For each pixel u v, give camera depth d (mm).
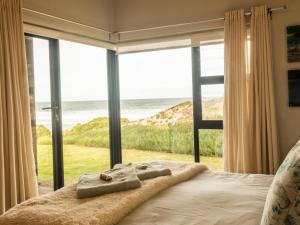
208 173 2119
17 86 2344
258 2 2895
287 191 997
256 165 2801
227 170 2908
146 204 1480
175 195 1597
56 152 3047
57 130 3057
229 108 2887
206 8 3180
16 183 2318
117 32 3678
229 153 2895
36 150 2883
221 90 3176
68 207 1396
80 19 3219
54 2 2893
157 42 3455
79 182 1713
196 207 1427
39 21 2691
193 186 1765
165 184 1702
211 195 1578
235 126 2881
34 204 1451
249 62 2838
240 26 2842
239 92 2842
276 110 2820
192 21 3262
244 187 1731
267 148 2766
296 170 990
